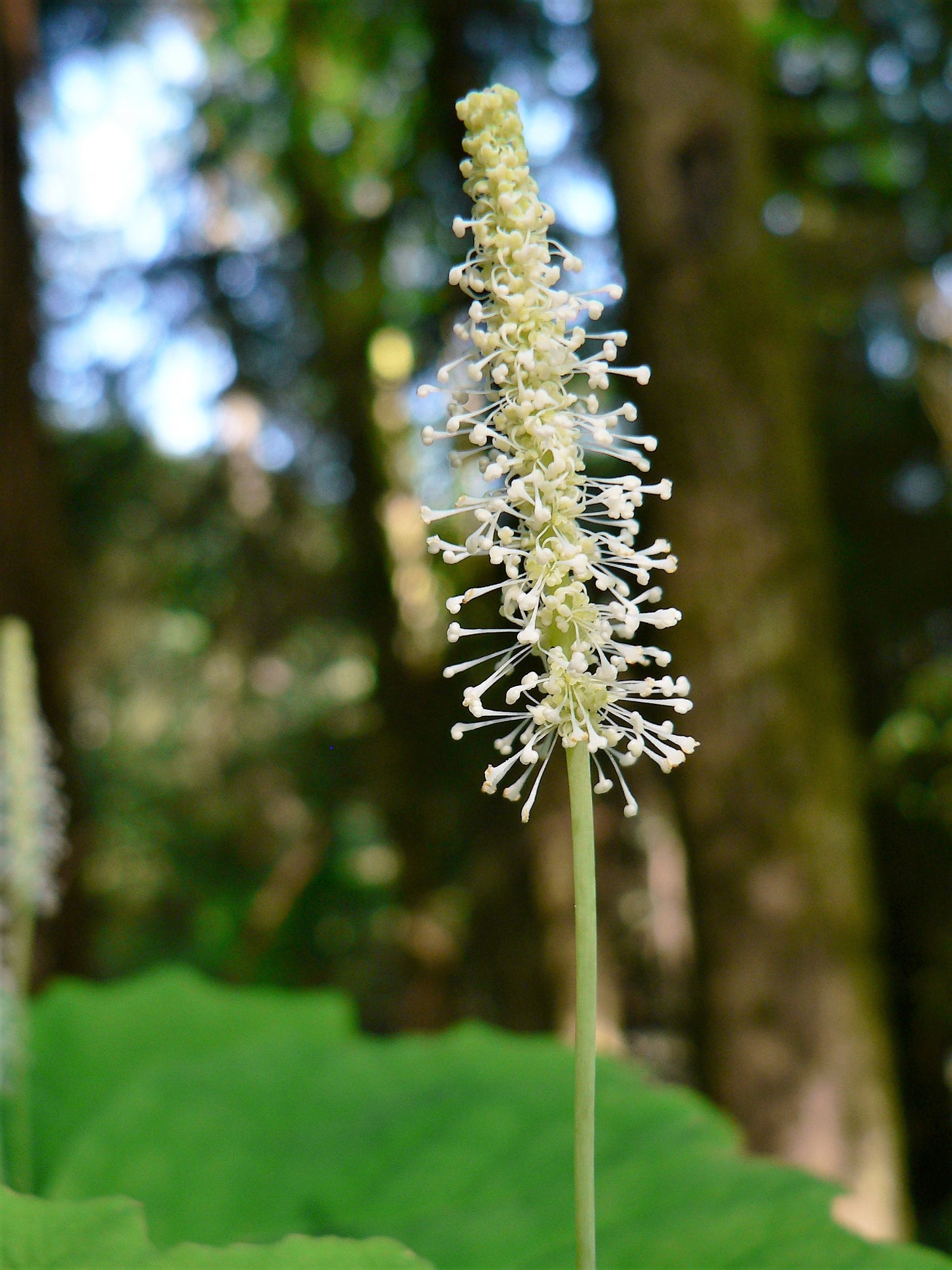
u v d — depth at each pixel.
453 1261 2.37
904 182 9.73
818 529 6.77
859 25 9.40
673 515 6.60
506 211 1.38
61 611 8.09
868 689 10.64
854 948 6.17
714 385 6.57
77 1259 1.47
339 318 12.95
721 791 6.30
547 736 1.42
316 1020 3.93
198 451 13.35
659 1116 2.97
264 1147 2.86
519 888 11.36
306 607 14.02
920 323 9.72
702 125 6.79
